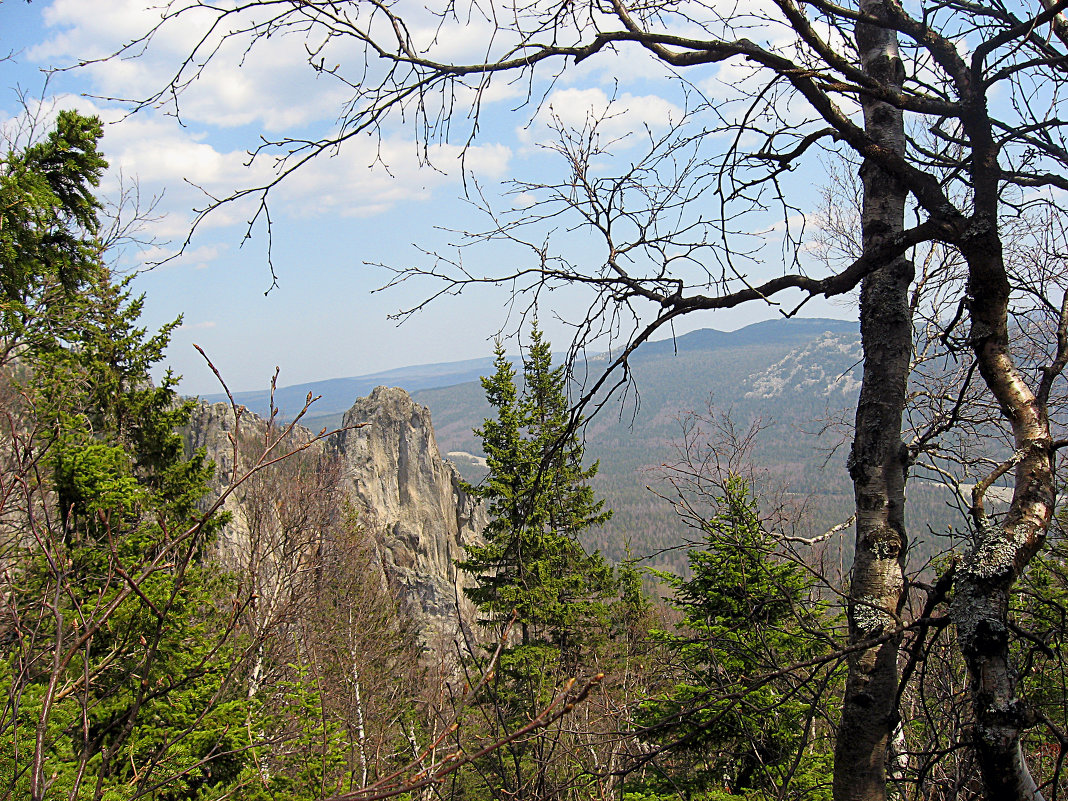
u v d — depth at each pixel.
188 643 7.03
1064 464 3.54
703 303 3.05
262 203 3.03
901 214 3.10
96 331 12.37
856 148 2.88
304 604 7.45
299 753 5.93
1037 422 2.51
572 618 12.80
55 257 9.79
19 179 8.98
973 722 2.32
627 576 14.71
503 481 13.18
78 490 6.53
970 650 2.31
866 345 3.10
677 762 7.14
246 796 5.43
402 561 51.06
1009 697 2.25
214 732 5.77
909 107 2.78
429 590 39.19
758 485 6.68
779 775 5.52
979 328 2.70
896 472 2.98
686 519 5.20
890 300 3.06
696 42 2.81
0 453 3.02
